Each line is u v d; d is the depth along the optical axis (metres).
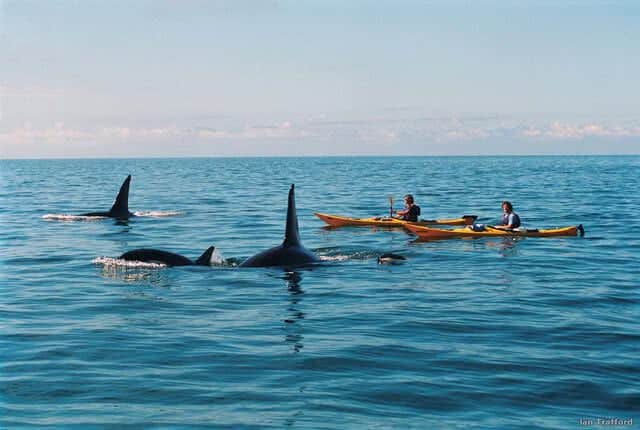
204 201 46.97
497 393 9.17
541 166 161.12
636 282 17.34
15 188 66.56
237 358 10.61
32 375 9.78
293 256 19.41
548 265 20.09
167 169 161.00
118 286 16.34
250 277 17.42
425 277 17.88
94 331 12.26
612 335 12.12
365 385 9.42
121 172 134.12
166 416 8.27
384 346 11.32
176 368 10.12
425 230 27.52
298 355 10.78
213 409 8.51
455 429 7.96
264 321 13.03
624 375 9.93
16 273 18.30
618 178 84.81
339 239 26.52
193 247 23.53
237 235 26.77
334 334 12.09
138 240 25.14
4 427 7.91
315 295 15.46
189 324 12.80
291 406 8.62
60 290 15.94
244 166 192.12
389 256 20.59
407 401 8.84
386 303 14.70
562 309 14.22
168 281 16.91
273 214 36.09
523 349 11.23
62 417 8.23
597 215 35.69
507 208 27.91
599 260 21.08
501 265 20.08
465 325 12.80
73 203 45.59
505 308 14.26
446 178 87.31
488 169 134.62
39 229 28.48
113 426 7.96
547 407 8.72
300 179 86.62
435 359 10.62
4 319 13.20
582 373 10.00
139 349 11.10
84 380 9.56
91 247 23.25
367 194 54.66
